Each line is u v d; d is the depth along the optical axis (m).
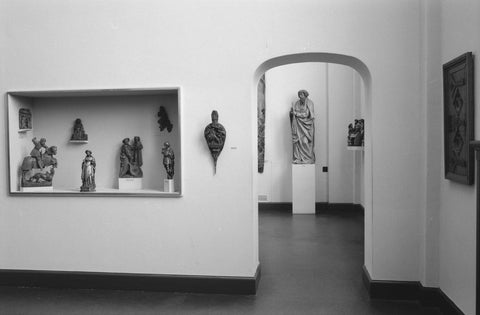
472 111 3.13
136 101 4.68
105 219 4.39
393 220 4.08
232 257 4.27
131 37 4.30
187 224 4.30
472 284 3.21
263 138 9.71
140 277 4.36
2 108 4.47
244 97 4.19
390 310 3.89
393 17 4.00
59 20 4.38
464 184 3.26
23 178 4.52
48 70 4.41
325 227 7.71
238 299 4.17
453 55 3.53
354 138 8.40
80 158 4.77
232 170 4.23
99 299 4.18
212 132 4.12
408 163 4.04
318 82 9.61
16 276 4.51
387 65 4.02
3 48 4.45
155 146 4.67
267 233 7.22
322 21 4.07
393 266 4.11
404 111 4.02
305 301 4.12
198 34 4.22
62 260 4.46
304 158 9.25
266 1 4.13
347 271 5.06
